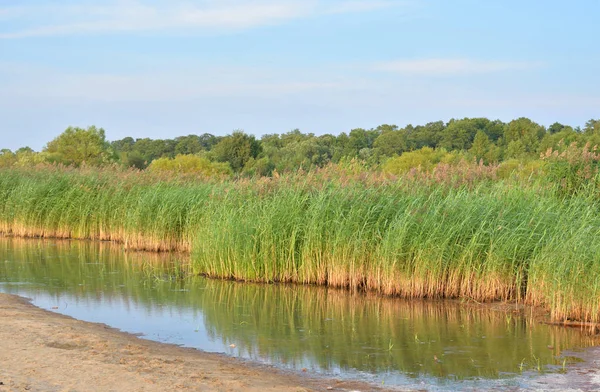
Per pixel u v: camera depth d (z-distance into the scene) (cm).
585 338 1230
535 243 1541
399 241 1585
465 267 1562
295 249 1791
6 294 1536
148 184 2755
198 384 863
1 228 2862
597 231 1405
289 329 1286
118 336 1167
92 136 6066
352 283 1669
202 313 1409
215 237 1867
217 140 10556
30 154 5969
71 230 2739
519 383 954
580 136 4872
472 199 1725
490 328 1305
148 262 2100
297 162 5559
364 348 1152
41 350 1001
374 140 8088
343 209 1741
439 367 1038
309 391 882
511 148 5472
